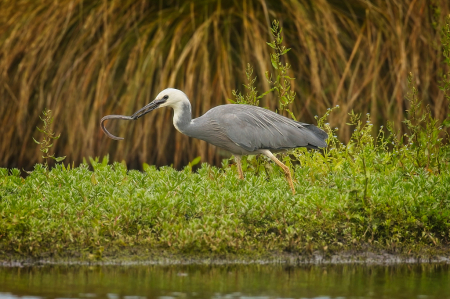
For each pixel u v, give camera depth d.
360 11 18.81
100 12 18.48
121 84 18.22
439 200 10.21
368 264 9.34
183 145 17.72
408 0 18.44
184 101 12.34
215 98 17.48
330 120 17.48
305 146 12.06
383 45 18.09
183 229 9.34
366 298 7.56
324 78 17.69
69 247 9.17
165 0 19.31
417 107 13.09
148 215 9.55
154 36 18.22
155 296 7.51
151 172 12.55
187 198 10.07
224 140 12.20
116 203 9.73
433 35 18.23
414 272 8.89
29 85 18.28
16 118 18.70
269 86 17.34
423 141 12.68
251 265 9.12
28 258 9.02
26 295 7.52
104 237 9.31
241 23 18.56
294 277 8.51
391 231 9.83
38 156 18.75
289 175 11.52
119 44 18.38
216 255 9.24
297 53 18.22
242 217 9.70
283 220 9.65
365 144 13.87
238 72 17.81
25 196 10.37
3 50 18.59
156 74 17.95
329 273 8.76
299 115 17.58
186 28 18.42
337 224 9.81
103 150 17.95
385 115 17.81
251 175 12.34
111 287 7.88
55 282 8.08
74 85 17.98
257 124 12.01
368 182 10.50
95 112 17.69
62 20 18.62
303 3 18.52
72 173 11.81
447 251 9.73
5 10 19.36
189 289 7.84
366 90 17.94
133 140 17.92
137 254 9.16
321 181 11.64
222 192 10.34
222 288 7.90
